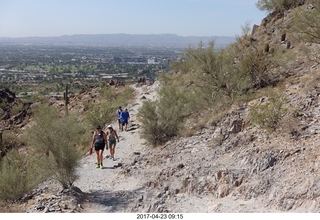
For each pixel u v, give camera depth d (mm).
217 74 14148
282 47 16781
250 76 13977
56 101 37531
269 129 9648
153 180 9688
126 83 42406
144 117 14102
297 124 9320
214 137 11250
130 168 11281
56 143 9305
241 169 8602
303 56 14625
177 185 9031
